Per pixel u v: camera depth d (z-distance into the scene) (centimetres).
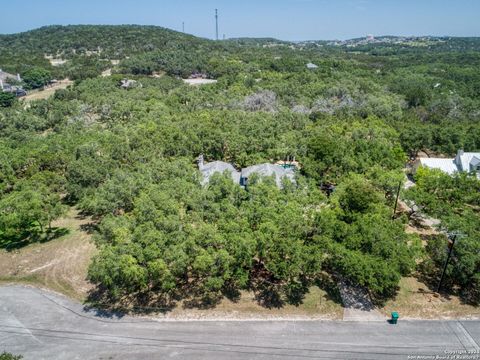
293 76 12938
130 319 3225
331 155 5659
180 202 4144
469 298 3497
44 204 4400
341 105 9756
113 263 3073
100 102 9638
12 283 3766
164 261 3147
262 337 3009
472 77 15200
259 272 3794
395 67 18588
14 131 8075
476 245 3356
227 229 3412
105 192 4447
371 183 4944
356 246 3431
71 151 5994
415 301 3447
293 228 3481
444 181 5031
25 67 15738
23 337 3034
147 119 8106
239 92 10819
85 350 2892
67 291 3628
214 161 6116
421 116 9875
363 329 3105
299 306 3372
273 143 6531
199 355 2828
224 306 3362
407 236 3622
